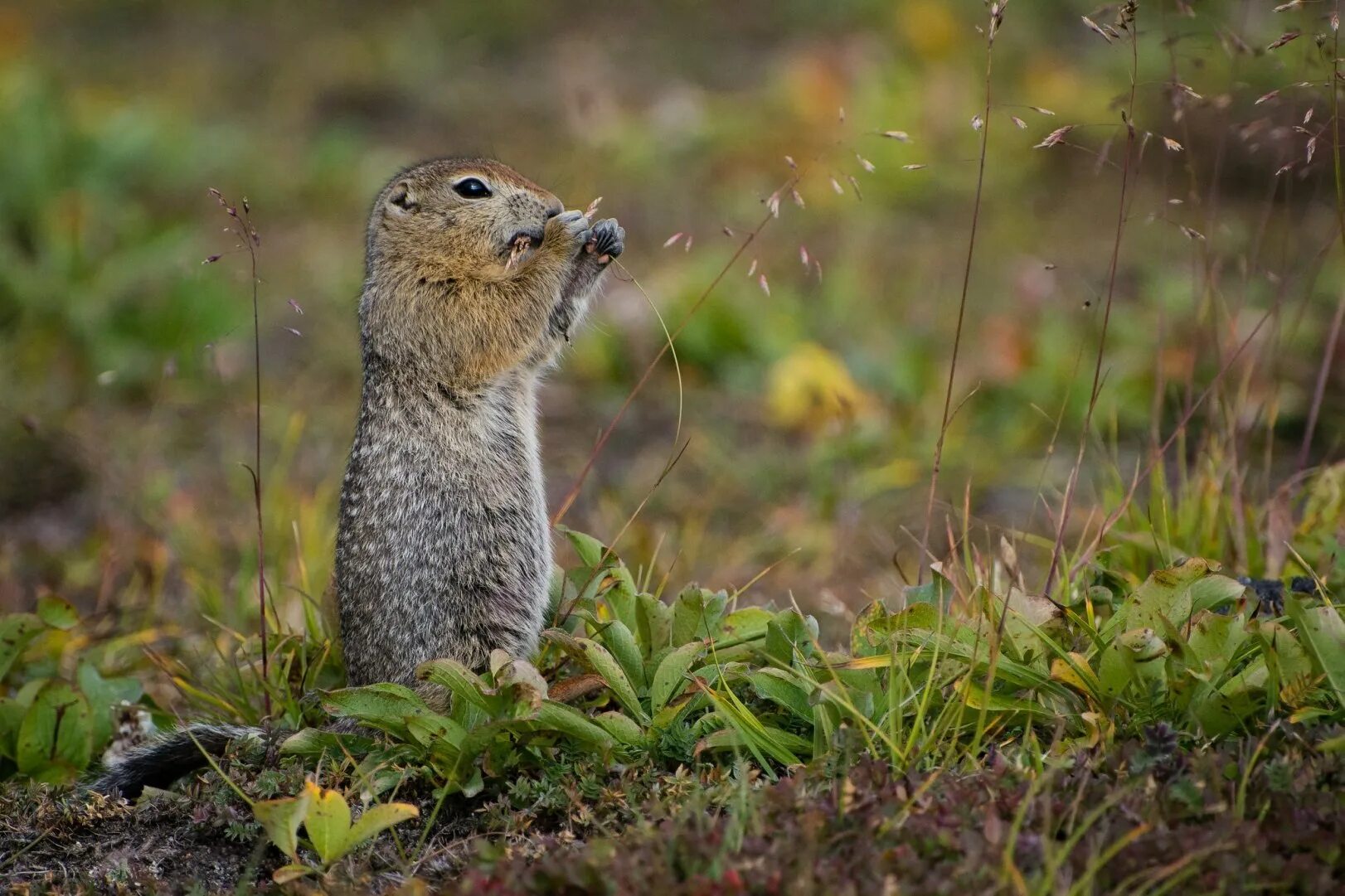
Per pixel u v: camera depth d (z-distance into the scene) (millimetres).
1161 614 7020
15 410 14664
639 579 9195
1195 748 6574
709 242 19047
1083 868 5594
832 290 17078
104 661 10047
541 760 7441
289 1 29422
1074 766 6453
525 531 8820
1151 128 20547
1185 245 17438
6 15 27141
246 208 8250
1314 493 9570
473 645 8500
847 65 23125
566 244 9164
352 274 18344
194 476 13922
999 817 6035
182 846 7312
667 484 13766
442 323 8891
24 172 18094
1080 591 8195
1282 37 7879
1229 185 19125
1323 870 5438
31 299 16281
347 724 8055
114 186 19547
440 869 6668
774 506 13305
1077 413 14219
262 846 6590
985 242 19141
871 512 13023
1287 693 6668
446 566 8562
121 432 14570
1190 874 5414
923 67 23062
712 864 5652
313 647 9086
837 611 9789
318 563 10891
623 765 7230
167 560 11773
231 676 9289
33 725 8500
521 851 6508
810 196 20438
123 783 7988
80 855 7305
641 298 16828
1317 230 17281
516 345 8992
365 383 9109
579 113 21906
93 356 15828
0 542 12734
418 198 9031
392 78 25391
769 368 15992
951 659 7199
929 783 6113
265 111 23875
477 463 8773
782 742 7090
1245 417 11531
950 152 21297
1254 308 15297
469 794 7246
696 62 25828
